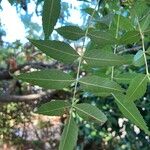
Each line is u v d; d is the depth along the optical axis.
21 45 1.46
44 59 1.50
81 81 0.31
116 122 1.37
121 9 0.41
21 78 0.30
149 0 0.39
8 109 1.42
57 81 0.30
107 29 0.39
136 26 0.37
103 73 0.38
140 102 1.15
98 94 0.31
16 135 1.53
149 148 1.41
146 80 0.31
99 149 1.56
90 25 0.36
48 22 0.34
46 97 1.31
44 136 1.72
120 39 0.33
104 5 0.42
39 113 0.30
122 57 0.31
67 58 0.31
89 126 1.50
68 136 0.30
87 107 0.30
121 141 1.46
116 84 0.31
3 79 1.31
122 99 0.31
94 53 0.31
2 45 1.45
